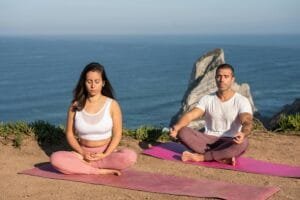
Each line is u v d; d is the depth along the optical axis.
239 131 7.17
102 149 6.38
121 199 5.45
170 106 88.19
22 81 146.75
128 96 103.75
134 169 6.65
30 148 7.54
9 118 82.62
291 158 7.46
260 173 6.60
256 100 91.81
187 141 7.23
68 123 6.45
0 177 6.24
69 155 6.28
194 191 5.64
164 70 180.00
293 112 21.70
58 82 141.12
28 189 5.79
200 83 29.72
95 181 6.04
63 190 5.75
